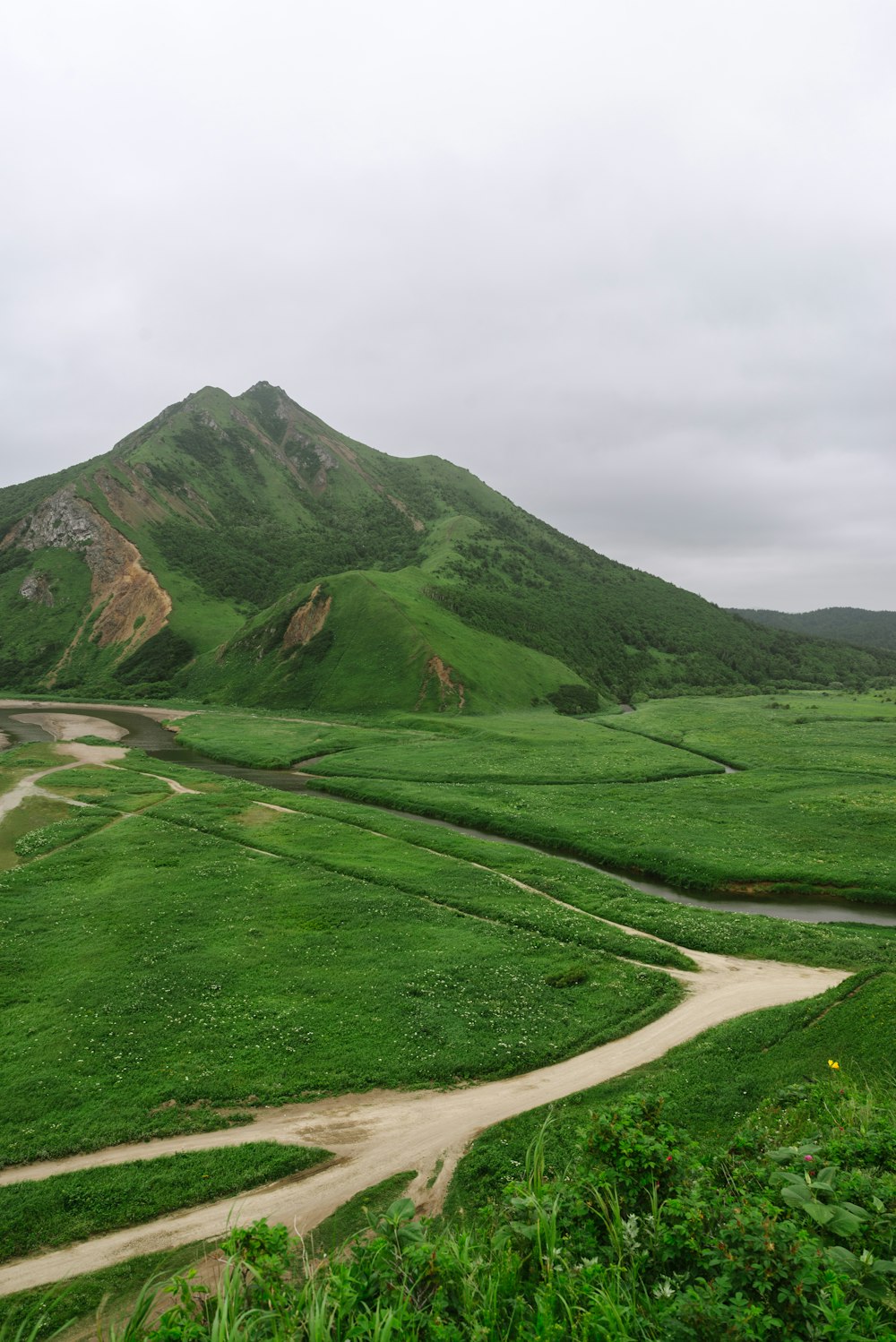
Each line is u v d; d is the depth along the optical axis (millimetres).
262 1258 7055
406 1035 26359
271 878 45031
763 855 52594
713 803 67688
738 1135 10742
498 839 59219
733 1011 28281
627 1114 9484
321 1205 17328
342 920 38125
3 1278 15133
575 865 49781
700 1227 7047
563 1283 6582
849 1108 12594
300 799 68438
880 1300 5754
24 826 58938
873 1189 7246
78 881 44906
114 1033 26484
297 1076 23672
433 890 43156
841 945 35438
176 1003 28750
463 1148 19625
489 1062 24547
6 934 36031
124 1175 18625
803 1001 27266
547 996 29703
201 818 60219
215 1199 17672
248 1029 26750
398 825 59344
